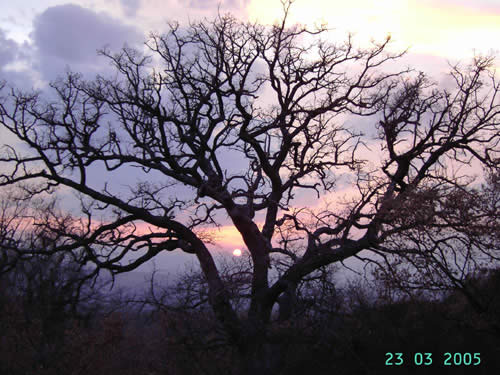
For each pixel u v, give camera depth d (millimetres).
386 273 16594
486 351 15688
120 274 22344
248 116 19656
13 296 18938
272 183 21234
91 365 16453
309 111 20812
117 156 20469
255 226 19531
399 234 16531
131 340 17266
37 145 20156
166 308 16594
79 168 20156
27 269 19812
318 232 19047
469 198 16234
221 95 20188
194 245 19922
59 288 19422
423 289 16938
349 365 16078
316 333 16422
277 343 16422
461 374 14797
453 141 19250
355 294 17641
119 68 21078
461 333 16875
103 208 20875
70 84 20688
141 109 20906
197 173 20344
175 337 16078
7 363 16281
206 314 16812
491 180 16609
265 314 18172
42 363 16438
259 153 20203
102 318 17812
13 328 17141
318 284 17734
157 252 20953
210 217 20500
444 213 16312
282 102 21078
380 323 17172
